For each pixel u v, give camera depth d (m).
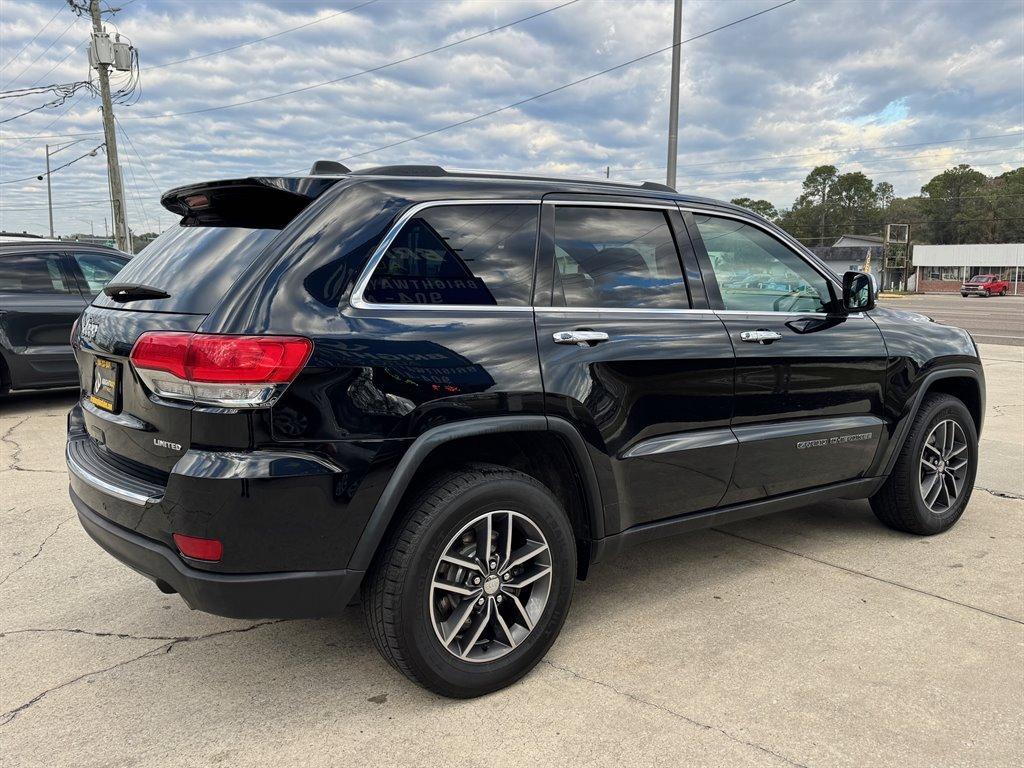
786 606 3.29
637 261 3.04
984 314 30.50
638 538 3.02
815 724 2.43
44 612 3.23
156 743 2.33
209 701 2.56
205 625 3.12
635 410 2.88
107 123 24.56
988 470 5.57
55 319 7.26
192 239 2.65
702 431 3.11
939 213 105.00
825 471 3.62
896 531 4.25
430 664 2.44
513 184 2.81
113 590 3.45
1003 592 3.44
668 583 3.55
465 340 2.49
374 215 2.46
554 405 2.63
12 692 2.61
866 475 3.85
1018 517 4.53
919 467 4.01
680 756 2.26
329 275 2.32
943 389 4.45
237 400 2.13
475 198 2.69
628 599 3.37
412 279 2.48
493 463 2.75
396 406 2.32
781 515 4.57
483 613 2.57
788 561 3.82
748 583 3.54
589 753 2.28
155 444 2.30
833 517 4.53
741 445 3.21
